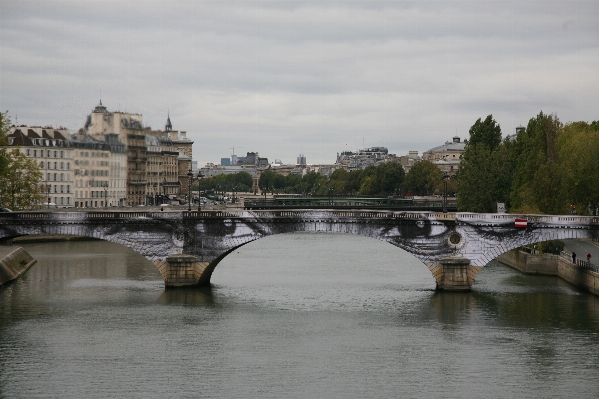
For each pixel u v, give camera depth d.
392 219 169.50
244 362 122.19
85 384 112.88
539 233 165.50
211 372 117.75
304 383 113.38
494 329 139.88
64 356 124.62
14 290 173.25
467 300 162.50
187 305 158.88
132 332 138.25
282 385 112.69
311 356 125.00
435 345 130.62
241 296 168.25
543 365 120.75
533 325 142.00
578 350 127.69
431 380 114.56
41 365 120.44
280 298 166.50
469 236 168.50
